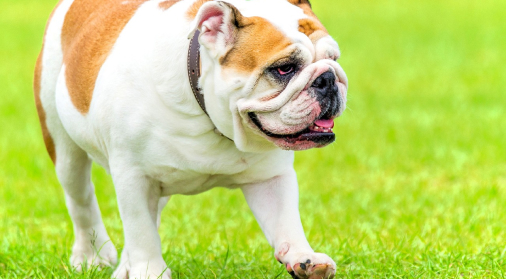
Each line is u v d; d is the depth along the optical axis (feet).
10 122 54.19
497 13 112.88
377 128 51.75
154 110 20.08
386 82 70.13
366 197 35.47
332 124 18.98
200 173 20.97
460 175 39.22
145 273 21.20
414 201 34.27
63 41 24.52
